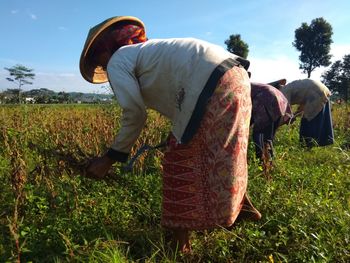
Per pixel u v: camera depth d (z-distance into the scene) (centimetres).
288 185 443
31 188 355
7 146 484
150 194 398
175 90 271
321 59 5959
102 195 381
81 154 331
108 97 845
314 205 366
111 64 282
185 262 298
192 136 264
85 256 276
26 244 284
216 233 331
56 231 308
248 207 320
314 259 292
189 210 277
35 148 369
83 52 300
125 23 304
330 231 328
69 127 650
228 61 270
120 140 289
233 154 270
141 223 365
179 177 277
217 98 262
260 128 525
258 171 458
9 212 329
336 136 908
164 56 271
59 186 356
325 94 700
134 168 484
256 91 532
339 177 478
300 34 5988
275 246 317
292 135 768
